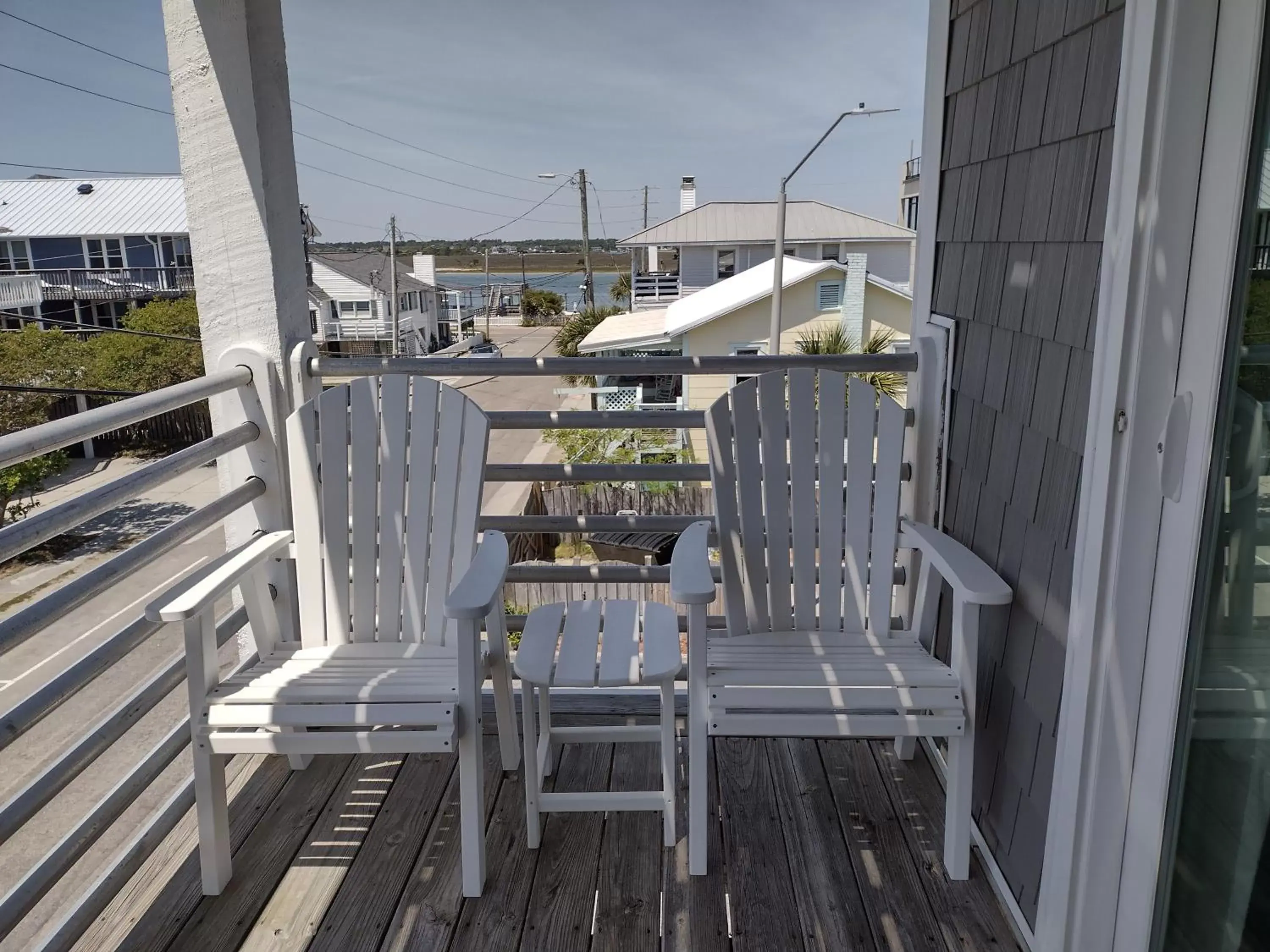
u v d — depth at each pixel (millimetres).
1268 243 1013
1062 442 1428
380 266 30578
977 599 1535
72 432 1404
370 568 1981
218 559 1776
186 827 1878
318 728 1746
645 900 1641
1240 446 1072
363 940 1549
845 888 1669
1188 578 1175
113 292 22406
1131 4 1156
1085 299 1342
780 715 1630
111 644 1474
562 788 2021
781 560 1993
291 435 1983
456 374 2160
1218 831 1141
